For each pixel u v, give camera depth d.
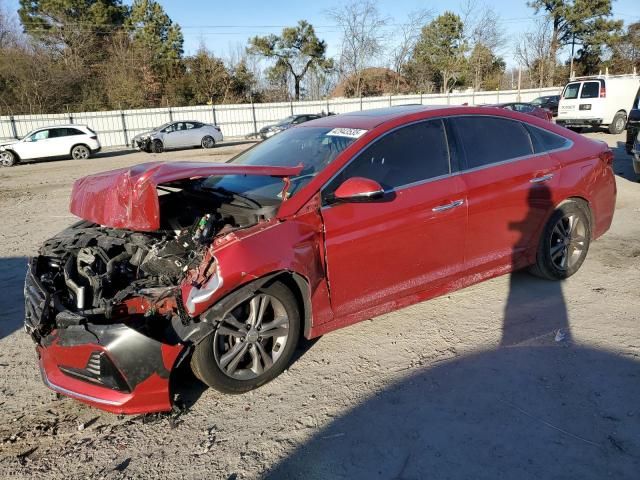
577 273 4.93
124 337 2.76
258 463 2.62
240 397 3.20
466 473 2.47
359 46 46.97
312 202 3.30
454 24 48.34
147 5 46.19
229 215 3.38
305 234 3.21
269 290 3.15
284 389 3.25
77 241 3.57
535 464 2.50
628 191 8.77
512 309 4.21
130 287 3.01
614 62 52.09
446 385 3.20
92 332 2.80
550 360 3.41
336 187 3.39
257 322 3.18
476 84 48.53
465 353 3.56
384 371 3.39
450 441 2.70
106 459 2.70
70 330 2.87
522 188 4.20
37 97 37.31
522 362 3.41
